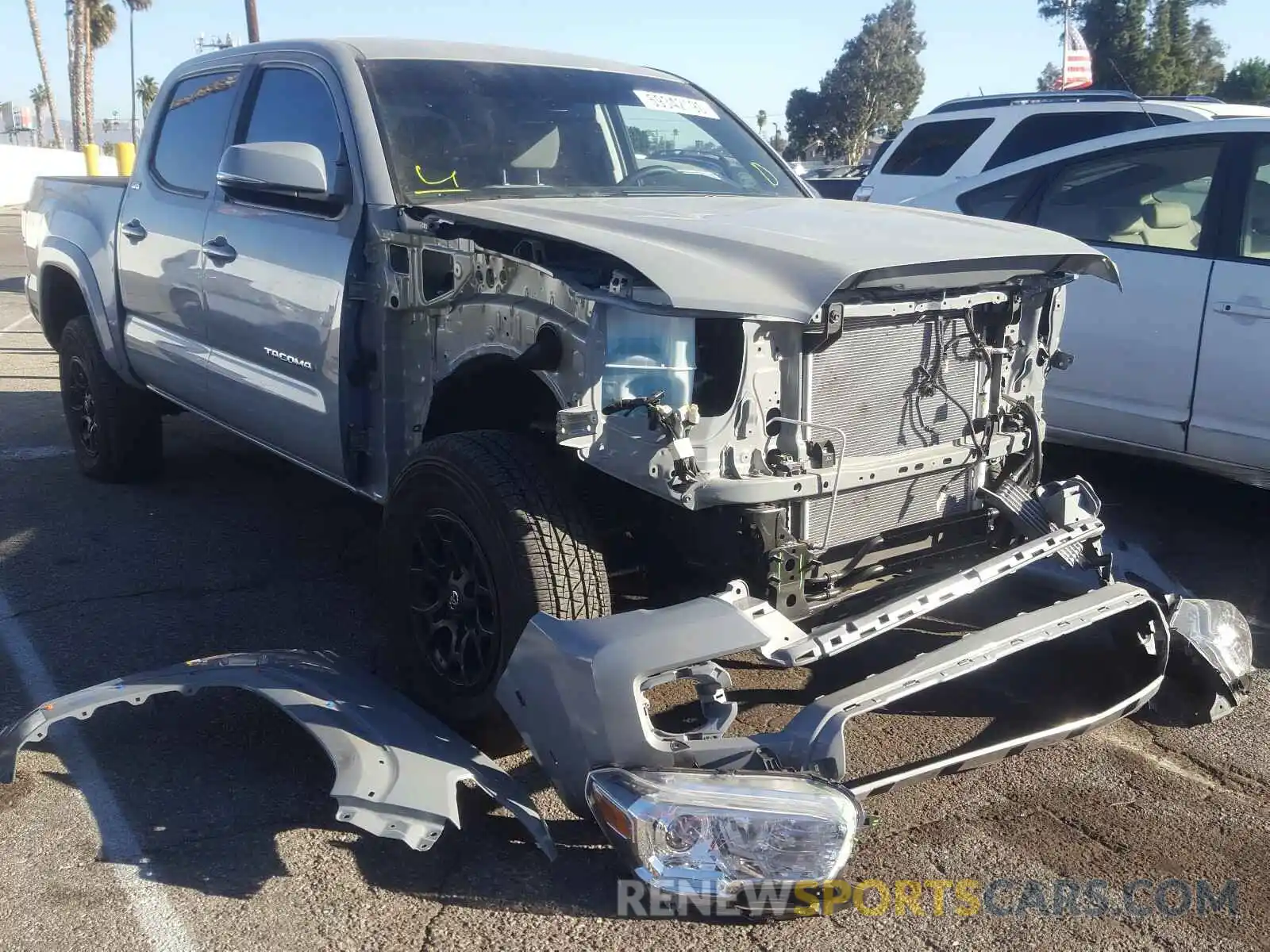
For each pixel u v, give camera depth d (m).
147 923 2.64
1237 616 3.75
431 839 2.68
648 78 4.89
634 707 2.61
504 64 4.48
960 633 4.09
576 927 2.67
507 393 3.70
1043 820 3.17
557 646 2.72
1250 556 5.22
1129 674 3.68
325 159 4.09
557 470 3.22
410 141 3.96
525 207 3.65
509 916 2.70
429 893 2.78
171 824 3.04
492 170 4.04
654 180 4.39
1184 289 5.21
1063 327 5.64
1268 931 2.71
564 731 2.70
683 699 3.80
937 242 3.17
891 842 3.05
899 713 3.74
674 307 2.71
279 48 4.59
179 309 4.93
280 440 4.46
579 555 3.06
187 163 5.04
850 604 3.28
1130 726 3.73
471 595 3.29
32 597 4.60
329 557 5.12
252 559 5.07
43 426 7.51
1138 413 5.44
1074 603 3.26
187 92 5.23
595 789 2.59
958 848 3.03
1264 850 3.04
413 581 3.49
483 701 3.23
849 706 2.74
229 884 2.80
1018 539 3.61
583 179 4.22
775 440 3.00
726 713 2.81
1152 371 5.35
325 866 2.88
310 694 3.10
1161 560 5.15
